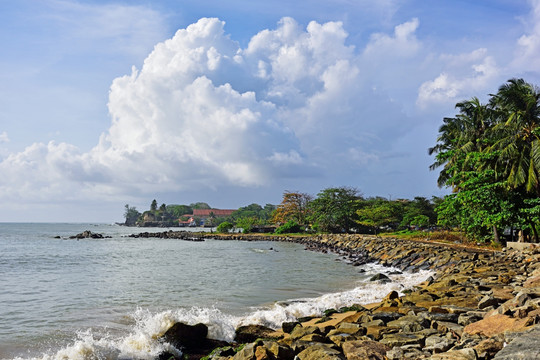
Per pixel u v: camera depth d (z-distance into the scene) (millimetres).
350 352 7539
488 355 6168
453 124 42000
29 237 91938
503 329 7582
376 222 77938
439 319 9828
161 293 19141
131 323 13336
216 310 15164
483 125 38188
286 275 26562
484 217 31219
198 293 19156
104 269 30172
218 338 11086
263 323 12875
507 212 29188
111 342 10414
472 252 28922
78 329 12539
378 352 7539
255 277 25500
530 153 27156
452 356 6289
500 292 12219
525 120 30875
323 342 8891
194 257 41969
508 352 5293
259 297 18109
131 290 20031
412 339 8195
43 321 13539
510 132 31109
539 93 30844
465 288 14227
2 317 14094
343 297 17062
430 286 16062
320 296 18469
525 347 5254
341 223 86312
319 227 88375
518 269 18234
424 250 32750
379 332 9211
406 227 82562
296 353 8148
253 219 124562
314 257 42062
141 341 10320
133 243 72000
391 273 27562
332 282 23328
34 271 28844
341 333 9688
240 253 48062
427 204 75562
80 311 15102
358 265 33719
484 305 10617
